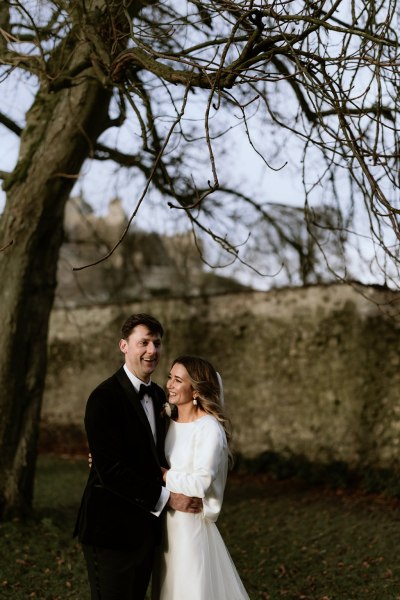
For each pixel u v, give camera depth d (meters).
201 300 10.98
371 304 8.98
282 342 9.91
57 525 6.66
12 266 6.70
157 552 3.47
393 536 6.25
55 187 6.60
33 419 6.82
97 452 3.33
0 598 4.74
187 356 3.63
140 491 3.30
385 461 8.61
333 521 6.98
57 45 5.93
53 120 6.58
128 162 7.74
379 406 8.78
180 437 3.52
